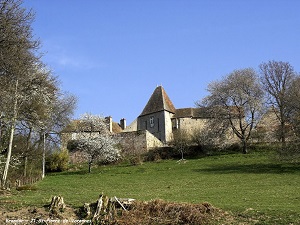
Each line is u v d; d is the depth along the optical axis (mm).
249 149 57750
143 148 58688
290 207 19750
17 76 29875
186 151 57094
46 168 52094
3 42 26875
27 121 37750
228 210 19125
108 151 53812
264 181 33250
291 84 56750
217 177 37438
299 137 42156
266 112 60438
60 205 19625
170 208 18453
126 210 18812
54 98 39250
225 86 60844
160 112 77438
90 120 64312
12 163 37469
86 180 40562
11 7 27000
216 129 59594
